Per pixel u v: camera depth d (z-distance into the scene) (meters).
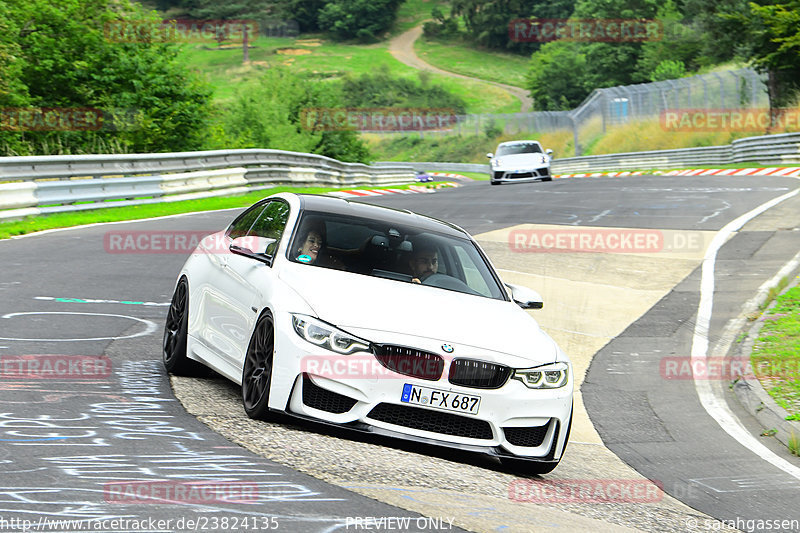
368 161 177.38
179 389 19.83
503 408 17.02
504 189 92.50
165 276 37.91
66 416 16.09
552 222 60.94
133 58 105.75
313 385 16.64
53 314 27.53
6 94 94.88
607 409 25.84
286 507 11.80
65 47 105.12
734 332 34.34
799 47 133.88
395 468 15.16
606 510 15.41
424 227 21.94
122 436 14.98
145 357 23.23
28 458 13.10
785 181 84.12
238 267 20.36
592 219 61.91
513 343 17.88
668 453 21.70
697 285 41.88
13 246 42.78
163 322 28.34
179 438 15.24
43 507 10.82
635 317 36.66
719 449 22.23
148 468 13.14
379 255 20.12
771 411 25.06
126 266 39.62
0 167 51.91
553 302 38.72
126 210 62.16
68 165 58.53
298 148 161.38
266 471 13.68
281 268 18.92
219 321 20.16
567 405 17.98
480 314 18.72
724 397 27.41
